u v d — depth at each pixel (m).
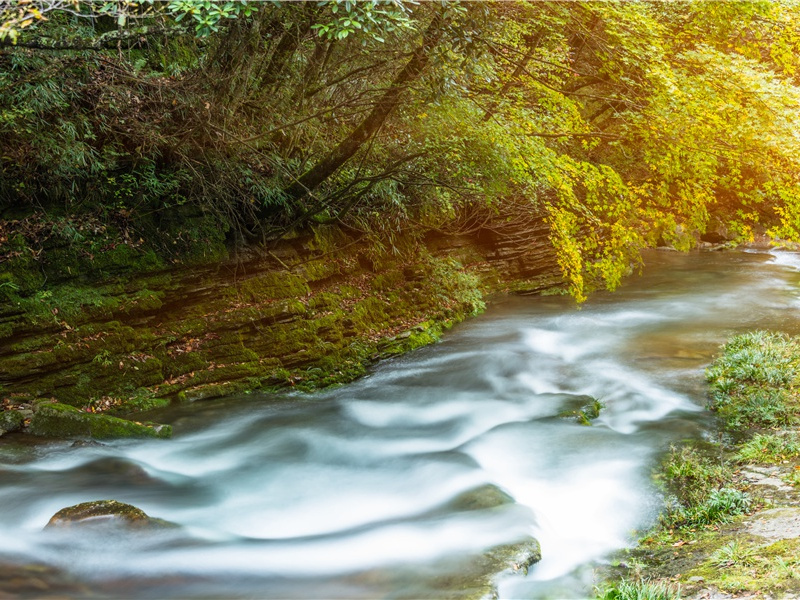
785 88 11.62
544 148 11.39
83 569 5.70
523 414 9.80
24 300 9.16
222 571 5.74
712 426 9.14
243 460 8.41
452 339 14.06
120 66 9.79
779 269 21.09
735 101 11.60
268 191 11.41
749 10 12.19
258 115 11.41
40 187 9.63
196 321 10.72
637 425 9.34
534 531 6.41
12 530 6.30
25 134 9.26
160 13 6.79
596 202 12.25
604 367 11.90
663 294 17.84
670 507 7.03
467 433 9.27
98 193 10.18
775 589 4.77
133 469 7.77
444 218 16.17
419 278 15.14
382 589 5.44
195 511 6.97
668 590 5.04
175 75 10.55
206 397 10.38
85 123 9.67
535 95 13.19
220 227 11.33
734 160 11.73
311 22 9.95
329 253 13.27
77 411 8.75
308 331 11.80
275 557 5.98
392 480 7.84
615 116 13.71
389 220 14.48
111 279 10.02
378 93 11.63
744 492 7.07
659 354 12.52
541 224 18.56
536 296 17.84
